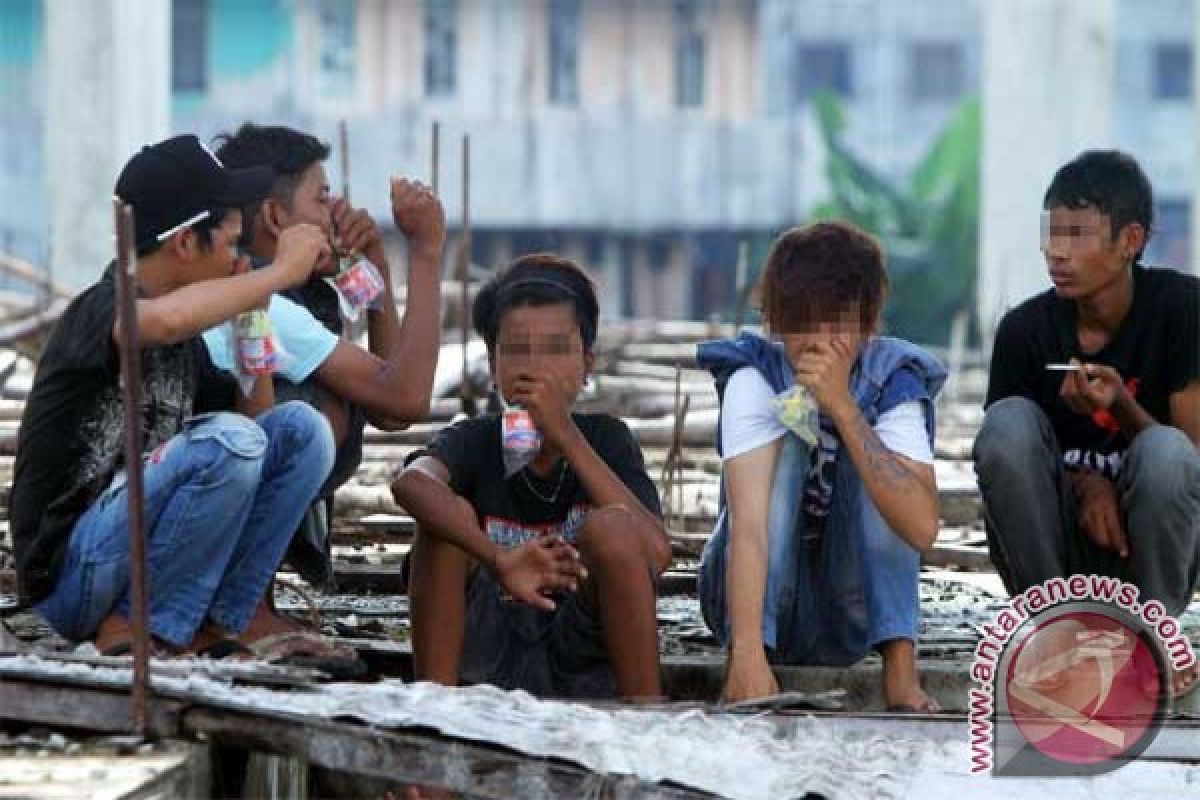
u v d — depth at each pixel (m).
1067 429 18.42
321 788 14.84
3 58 118.25
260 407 16.55
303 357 17.23
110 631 15.62
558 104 122.25
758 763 13.81
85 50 47.16
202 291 15.23
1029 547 17.59
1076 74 49.16
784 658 16.97
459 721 13.60
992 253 49.88
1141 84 126.00
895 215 111.69
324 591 20.86
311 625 18.56
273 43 119.00
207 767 13.55
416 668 16.02
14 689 13.80
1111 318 18.25
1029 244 49.44
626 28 122.06
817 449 16.39
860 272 16.02
